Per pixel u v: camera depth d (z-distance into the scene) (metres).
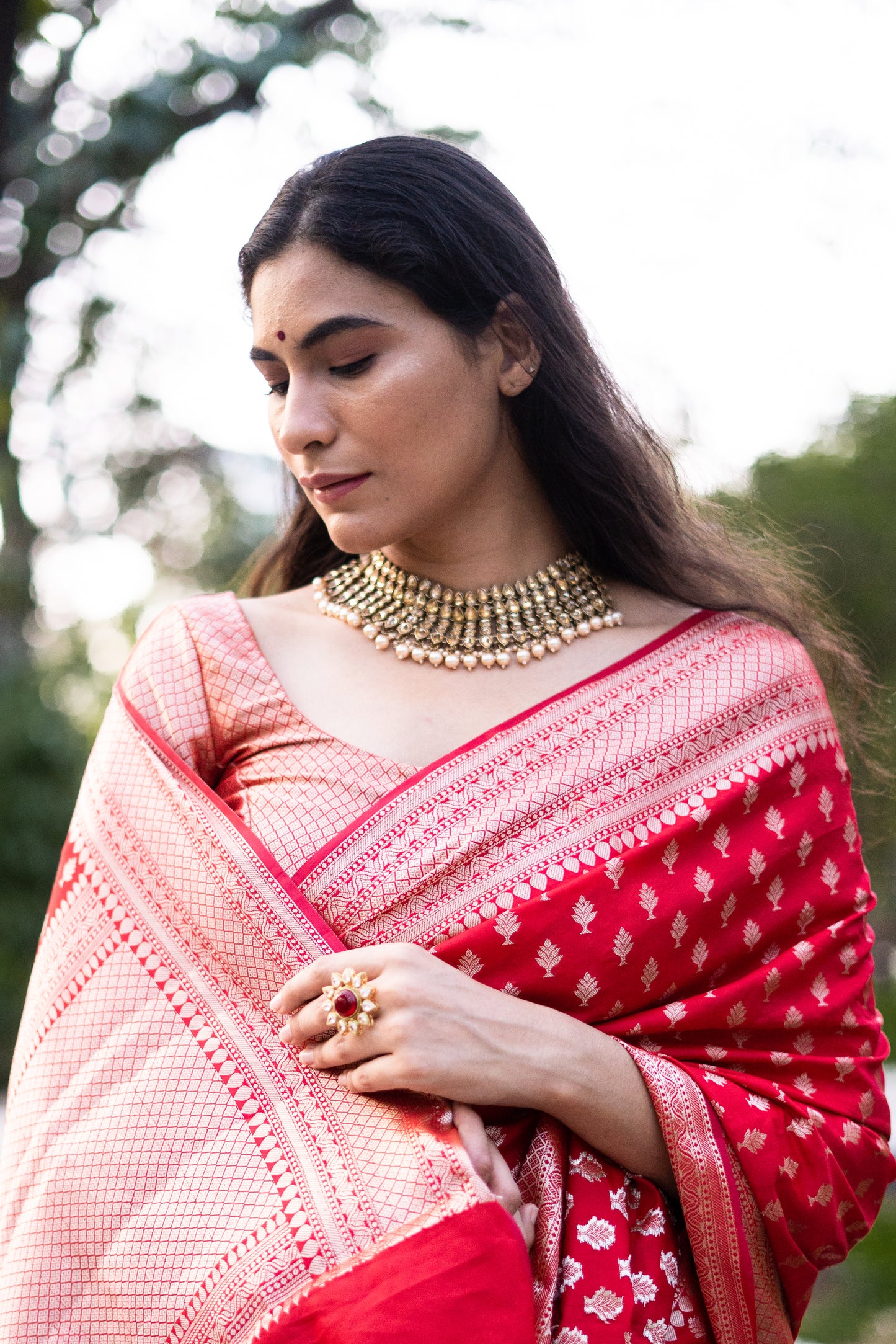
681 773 1.76
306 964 1.59
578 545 2.02
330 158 1.75
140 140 6.44
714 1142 1.61
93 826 1.80
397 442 1.68
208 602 1.97
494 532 1.91
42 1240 1.57
